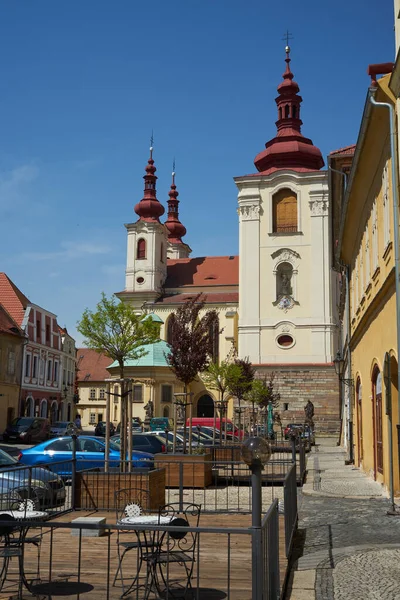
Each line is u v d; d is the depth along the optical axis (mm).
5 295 67438
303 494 17984
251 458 6051
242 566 9750
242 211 67062
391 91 14641
